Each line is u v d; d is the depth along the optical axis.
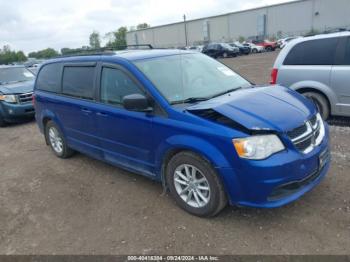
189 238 3.26
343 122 6.56
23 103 9.16
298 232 3.19
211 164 3.22
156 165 3.84
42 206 4.22
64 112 5.20
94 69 4.55
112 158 4.51
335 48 6.09
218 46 35.09
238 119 3.10
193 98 3.78
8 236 3.62
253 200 3.09
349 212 3.42
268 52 39.50
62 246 3.34
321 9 55.16
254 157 2.99
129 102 3.56
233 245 3.10
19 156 6.40
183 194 3.68
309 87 6.37
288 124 3.14
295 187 3.21
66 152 5.69
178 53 4.58
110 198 4.23
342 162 4.63
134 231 3.47
